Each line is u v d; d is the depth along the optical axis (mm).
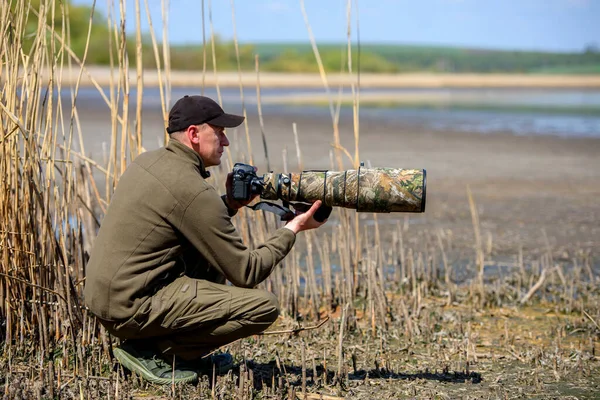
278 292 10008
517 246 14258
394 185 6523
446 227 15719
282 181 6785
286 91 67312
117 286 6434
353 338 9055
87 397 6703
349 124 35219
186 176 6508
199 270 7062
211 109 6641
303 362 7078
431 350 8703
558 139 30297
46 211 7926
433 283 11609
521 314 10320
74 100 8297
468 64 177500
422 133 31938
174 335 6887
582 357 8500
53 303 7965
